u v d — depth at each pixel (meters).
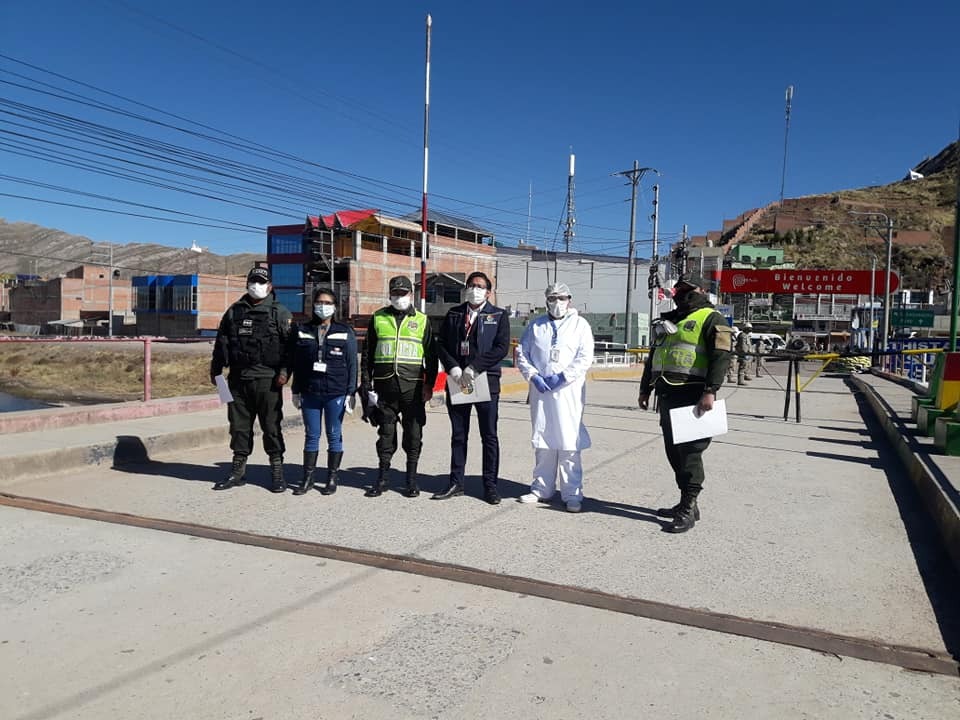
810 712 2.73
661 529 5.19
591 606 3.73
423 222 23.67
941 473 6.32
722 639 3.36
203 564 4.32
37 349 50.69
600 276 69.56
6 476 6.29
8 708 2.70
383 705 2.75
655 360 5.40
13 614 3.57
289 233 72.00
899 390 17.00
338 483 6.58
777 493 6.43
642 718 2.67
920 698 2.84
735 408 14.30
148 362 9.62
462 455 6.07
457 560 4.42
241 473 6.39
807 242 131.00
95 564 4.30
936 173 185.25
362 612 3.62
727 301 71.62
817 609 3.72
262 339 6.06
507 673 3.00
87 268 96.44
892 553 4.70
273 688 2.87
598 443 9.10
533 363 5.73
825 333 75.56
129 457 7.38
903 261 120.31
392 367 5.92
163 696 2.80
